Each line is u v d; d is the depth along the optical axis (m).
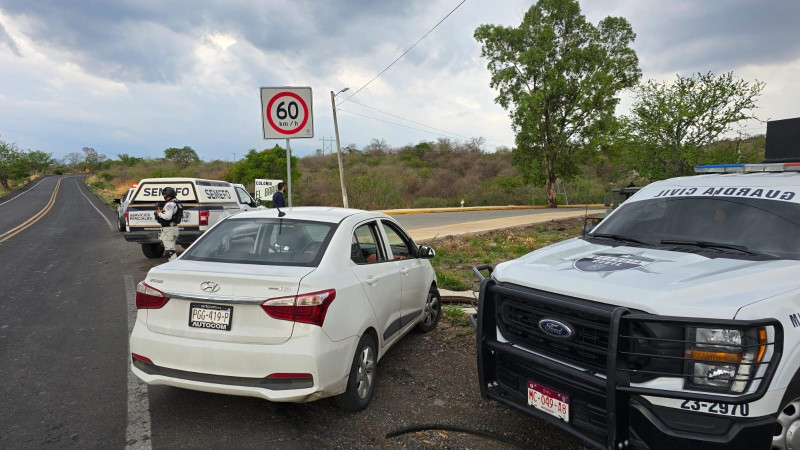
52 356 5.27
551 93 37.09
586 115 38.00
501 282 3.53
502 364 3.43
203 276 3.58
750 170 4.38
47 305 7.47
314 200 36.91
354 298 3.95
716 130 13.23
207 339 3.53
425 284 5.82
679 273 3.01
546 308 3.14
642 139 13.99
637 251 3.62
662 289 2.78
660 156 13.74
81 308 7.30
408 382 4.64
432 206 38.09
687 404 2.56
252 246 4.20
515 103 38.94
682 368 2.61
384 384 4.60
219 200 11.89
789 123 4.51
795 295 2.74
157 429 3.73
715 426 2.50
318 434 3.68
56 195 50.81
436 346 5.64
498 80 38.25
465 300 7.56
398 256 5.41
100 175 85.19
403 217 25.28
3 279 9.52
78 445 3.49
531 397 3.22
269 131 6.92
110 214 29.38
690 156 13.02
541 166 39.19
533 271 3.40
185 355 3.54
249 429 3.74
